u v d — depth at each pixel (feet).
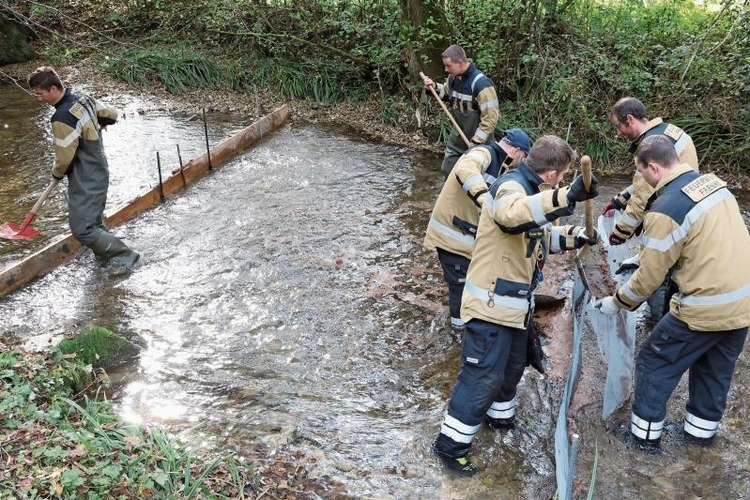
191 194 22.22
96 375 13.48
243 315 15.78
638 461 11.63
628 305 11.55
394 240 19.47
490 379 10.84
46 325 15.21
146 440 11.13
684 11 33.17
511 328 10.84
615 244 13.94
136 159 25.34
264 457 11.42
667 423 12.57
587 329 15.17
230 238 19.31
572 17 30.83
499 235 10.54
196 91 33.94
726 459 11.69
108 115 17.21
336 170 24.68
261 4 35.32
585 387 13.47
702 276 10.49
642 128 13.50
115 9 41.14
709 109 25.86
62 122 15.96
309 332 15.19
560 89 26.99
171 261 18.04
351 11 33.50
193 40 38.75
